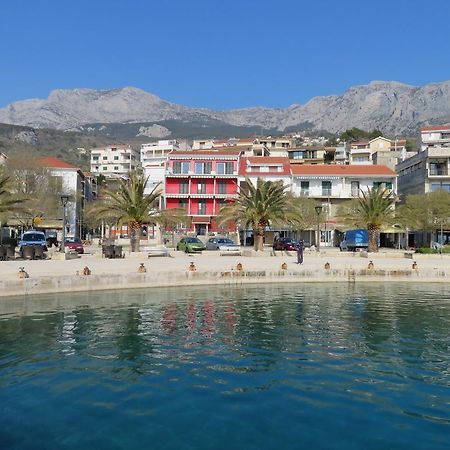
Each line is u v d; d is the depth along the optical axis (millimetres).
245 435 8102
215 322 17531
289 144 148375
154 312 19531
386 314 19312
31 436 8086
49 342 14406
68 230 79125
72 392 10117
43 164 75625
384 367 11938
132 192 43156
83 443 7832
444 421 8742
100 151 188000
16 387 10422
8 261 35344
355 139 176750
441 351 13508
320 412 9094
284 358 12719
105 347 13820
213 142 155125
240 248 49844
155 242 70125
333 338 15047
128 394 10000
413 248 68000
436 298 24047
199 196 75125
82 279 25562
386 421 8711
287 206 48438
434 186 73812
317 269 30984
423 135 117750
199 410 9156
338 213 63469
